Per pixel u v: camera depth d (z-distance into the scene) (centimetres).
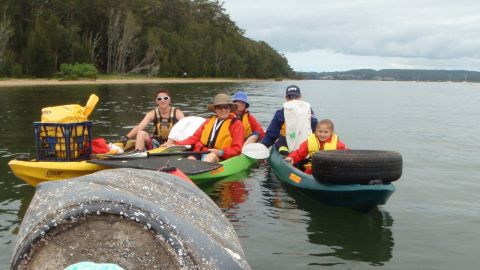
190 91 3347
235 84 5884
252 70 9481
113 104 1948
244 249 416
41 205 209
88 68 4912
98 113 1548
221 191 610
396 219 509
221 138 718
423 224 493
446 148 985
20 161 580
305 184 558
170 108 824
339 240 444
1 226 457
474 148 985
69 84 4081
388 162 495
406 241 445
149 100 2212
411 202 575
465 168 777
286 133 739
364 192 492
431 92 4881
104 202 190
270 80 10069
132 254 192
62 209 192
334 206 546
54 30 4928
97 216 189
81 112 609
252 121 850
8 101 1986
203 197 261
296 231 464
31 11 5369
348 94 3850
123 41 6050
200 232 201
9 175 660
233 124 725
